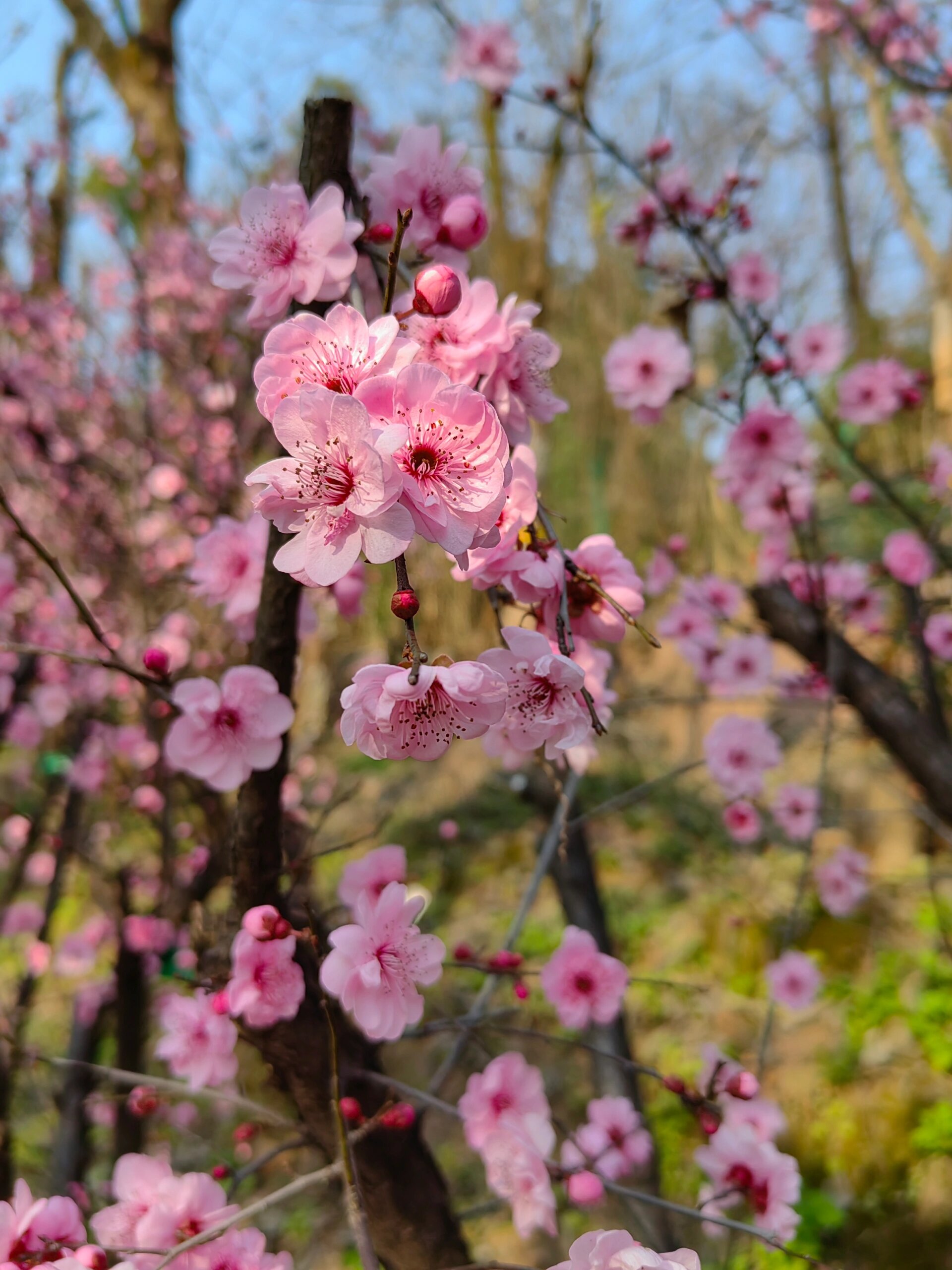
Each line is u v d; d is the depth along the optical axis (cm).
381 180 116
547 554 98
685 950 516
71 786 346
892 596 407
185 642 290
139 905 364
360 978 107
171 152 478
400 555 78
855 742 549
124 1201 125
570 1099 396
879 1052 409
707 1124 149
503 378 99
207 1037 137
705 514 750
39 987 402
